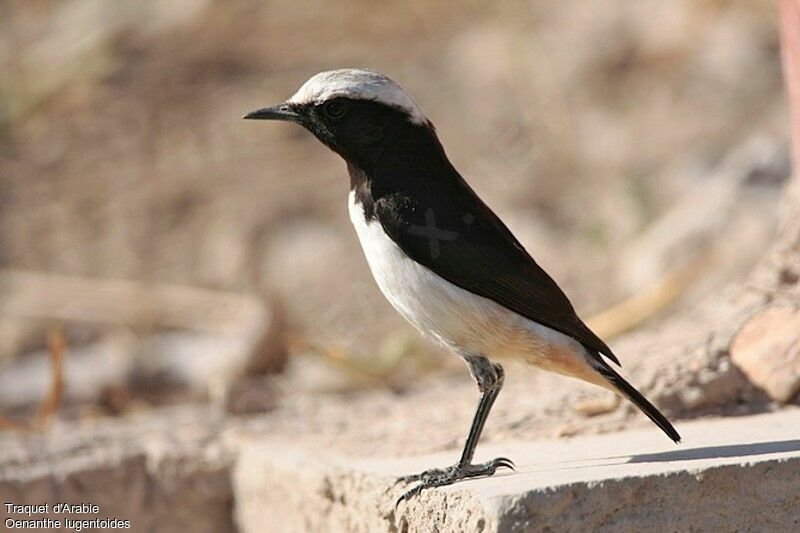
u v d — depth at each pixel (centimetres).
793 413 942
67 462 1088
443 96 1925
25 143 1950
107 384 1505
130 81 2028
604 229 1659
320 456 959
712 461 751
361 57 2014
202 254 1723
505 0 2048
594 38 1978
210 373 1489
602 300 1553
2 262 1738
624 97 1897
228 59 2047
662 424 816
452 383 1352
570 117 1859
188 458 1094
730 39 1956
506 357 850
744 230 1532
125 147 1923
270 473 1004
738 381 973
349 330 1573
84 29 2092
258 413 1280
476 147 1834
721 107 1853
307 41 2066
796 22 1050
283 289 1641
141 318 1630
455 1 2086
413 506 798
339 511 896
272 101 1928
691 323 1108
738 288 1140
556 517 715
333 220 1747
